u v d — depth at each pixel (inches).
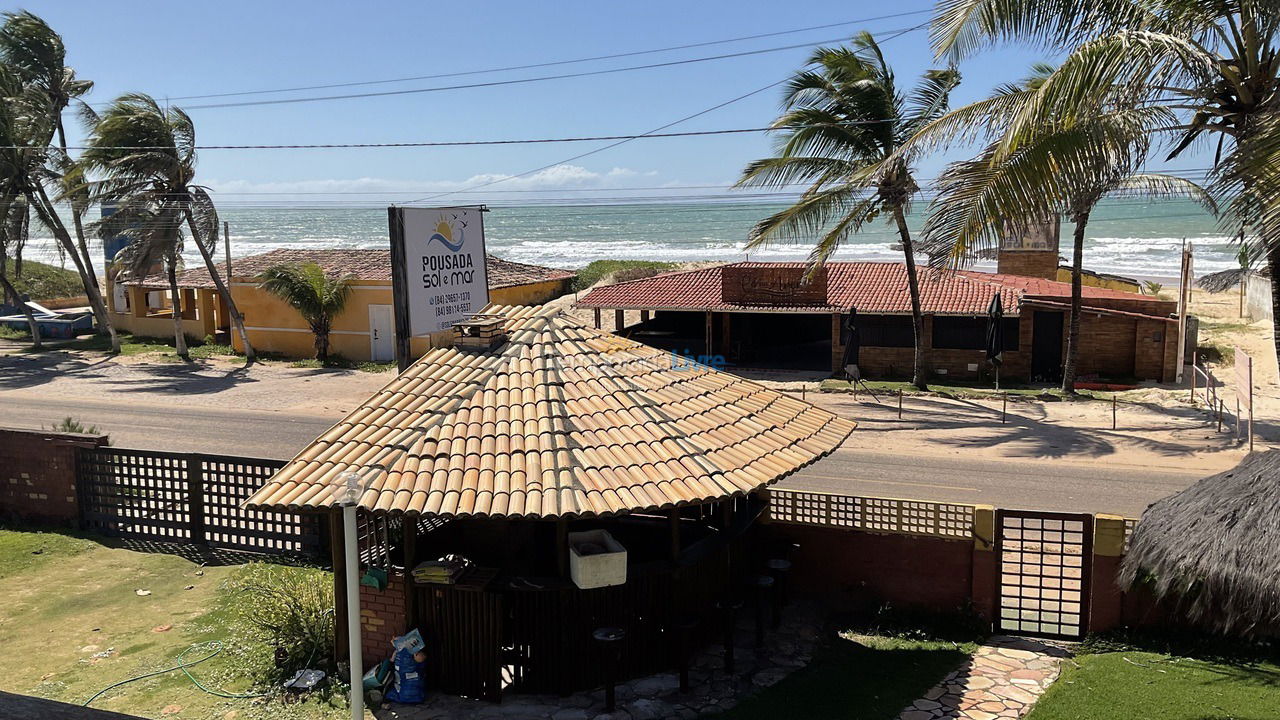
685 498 359.6
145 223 1408.7
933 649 423.8
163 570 528.1
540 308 520.7
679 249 4530.0
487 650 377.4
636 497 357.1
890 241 4256.9
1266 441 846.5
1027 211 376.2
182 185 1435.8
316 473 383.6
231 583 503.8
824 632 443.8
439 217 634.2
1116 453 819.4
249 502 369.4
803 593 475.8
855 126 1025.5
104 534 584.7
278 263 1507.1
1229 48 397.7
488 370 446.6
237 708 373.1
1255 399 1031.0
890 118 1019.3
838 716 360.2
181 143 1434.5
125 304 1737.2
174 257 1441.9
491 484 365.4
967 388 1157.1
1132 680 376.5
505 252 4547.2
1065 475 749.3
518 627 382.9
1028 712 360.8
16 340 1648.6
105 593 494.3
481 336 475.8
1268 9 369.7
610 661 366.6
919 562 452.1
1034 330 1209.4
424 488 364.5
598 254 4284.0
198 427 956.0
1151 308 1179.3
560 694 383.6
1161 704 353.7
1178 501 391.5
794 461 416.2
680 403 441.4
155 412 1038.4
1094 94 365.7
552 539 440.1
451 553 430.3
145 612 469.1
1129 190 967.6
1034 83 682.8
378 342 1405.0
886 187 1055.6
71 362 1423.5
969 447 849.5
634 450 389.7
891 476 749.9
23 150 1507.1
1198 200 913.5
